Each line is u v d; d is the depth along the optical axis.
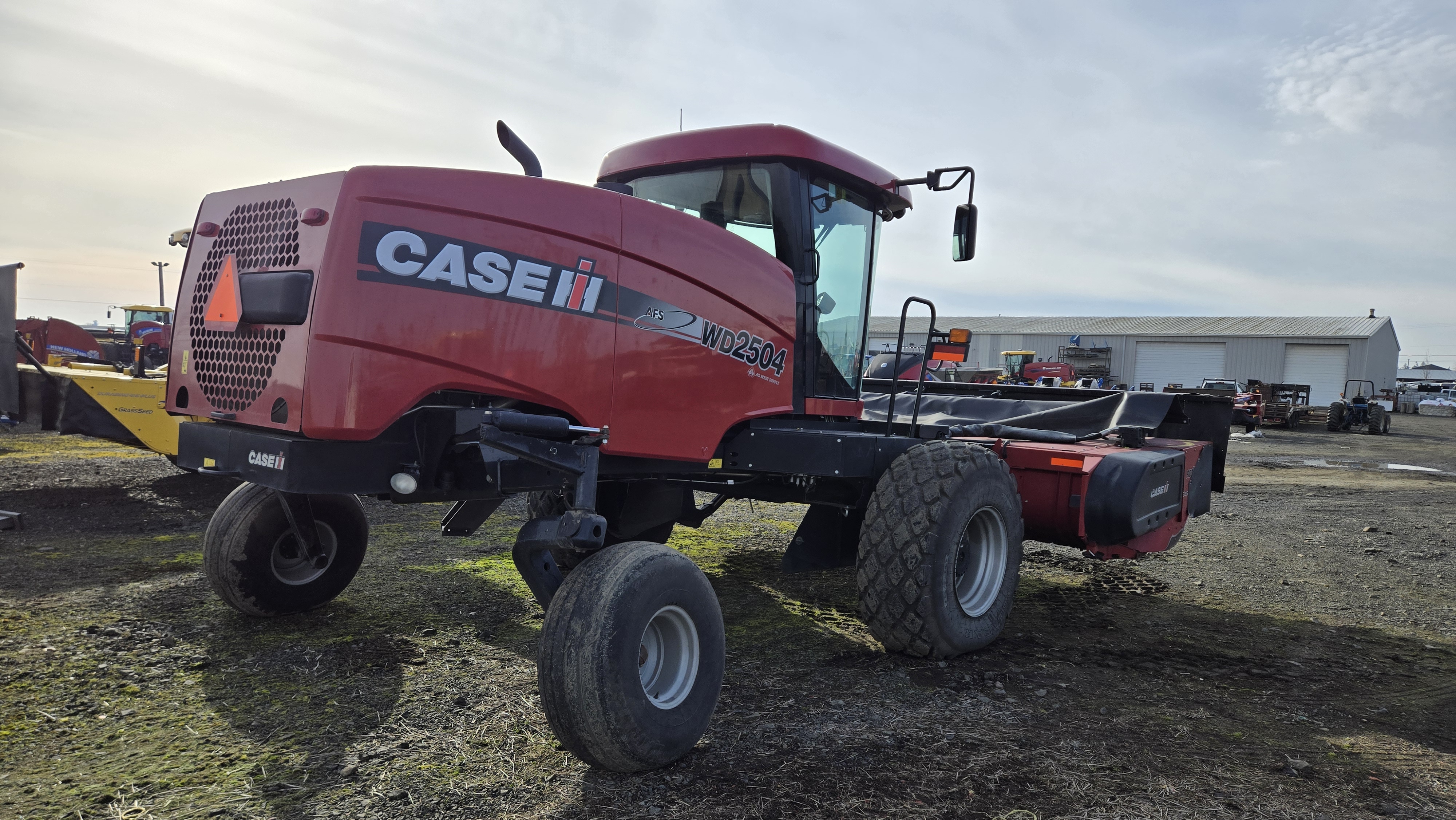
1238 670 3.48
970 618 3.51
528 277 2.57
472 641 3.47
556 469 2.54
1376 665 3.59
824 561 3.99
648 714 2.31
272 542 3.59
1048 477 4.11
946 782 2.36
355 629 3.58
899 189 4.23
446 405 2.54
